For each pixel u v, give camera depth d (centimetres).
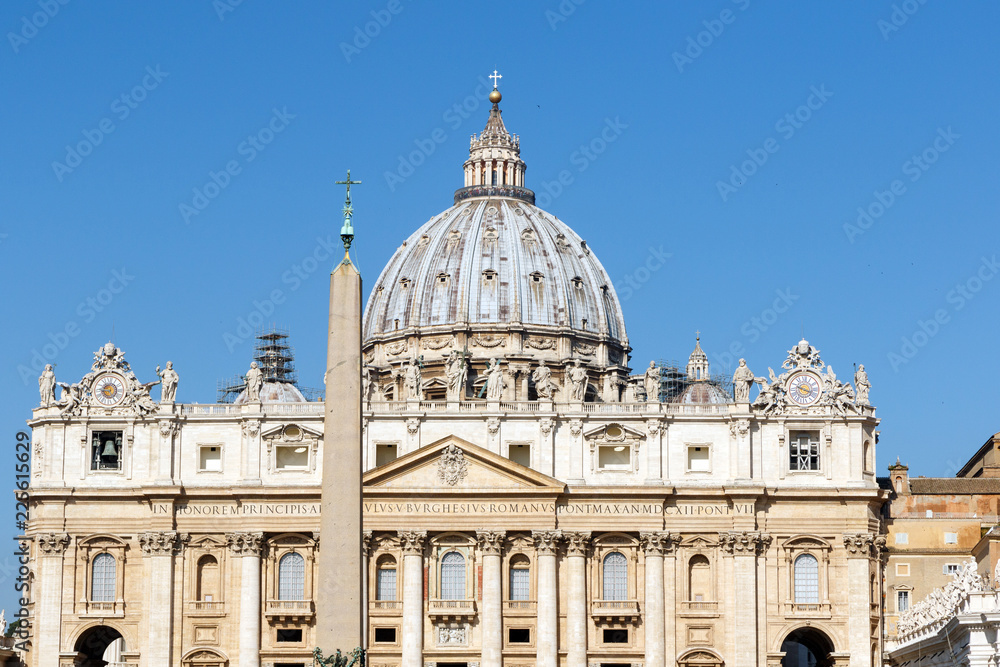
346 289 12900
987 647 16950
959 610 17625
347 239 13100
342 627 12344
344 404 12681
